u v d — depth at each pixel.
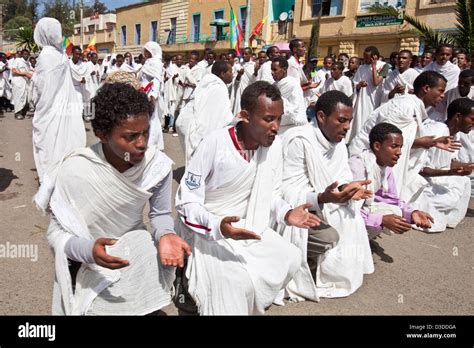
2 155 7.42
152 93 6.47
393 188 4.05
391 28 18.92
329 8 21.53
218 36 27.95
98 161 2.10
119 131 2.00
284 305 3.20
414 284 3.63
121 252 2.22
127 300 2.22
